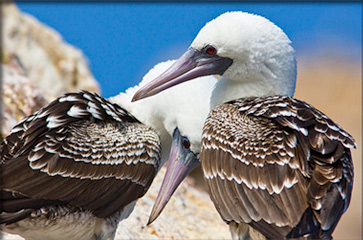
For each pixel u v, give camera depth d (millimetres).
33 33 21391
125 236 12156
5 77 14789
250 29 10352
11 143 9938
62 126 10062
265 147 8930
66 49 21969
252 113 9492
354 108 32719
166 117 11625
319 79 35250
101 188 10289
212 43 10492
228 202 9141
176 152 11641
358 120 31484
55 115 10078
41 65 20812
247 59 10414
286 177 8617
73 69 21312
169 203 14312
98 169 10219
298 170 8609
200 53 10664
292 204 8484
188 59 10719
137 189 10930
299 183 8539
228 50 10406
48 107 10227
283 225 8492
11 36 20734
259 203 8750
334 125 9141
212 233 13688
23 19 21531
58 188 9711
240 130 9336
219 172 9320
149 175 11156
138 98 10695
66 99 10398
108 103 11016
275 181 8672
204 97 11633
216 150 9469
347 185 8789
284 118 9102
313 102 33562
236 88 10719
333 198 8430
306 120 9031
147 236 12539
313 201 8383
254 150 8984
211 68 10609
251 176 8906
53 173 9664
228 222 9375
